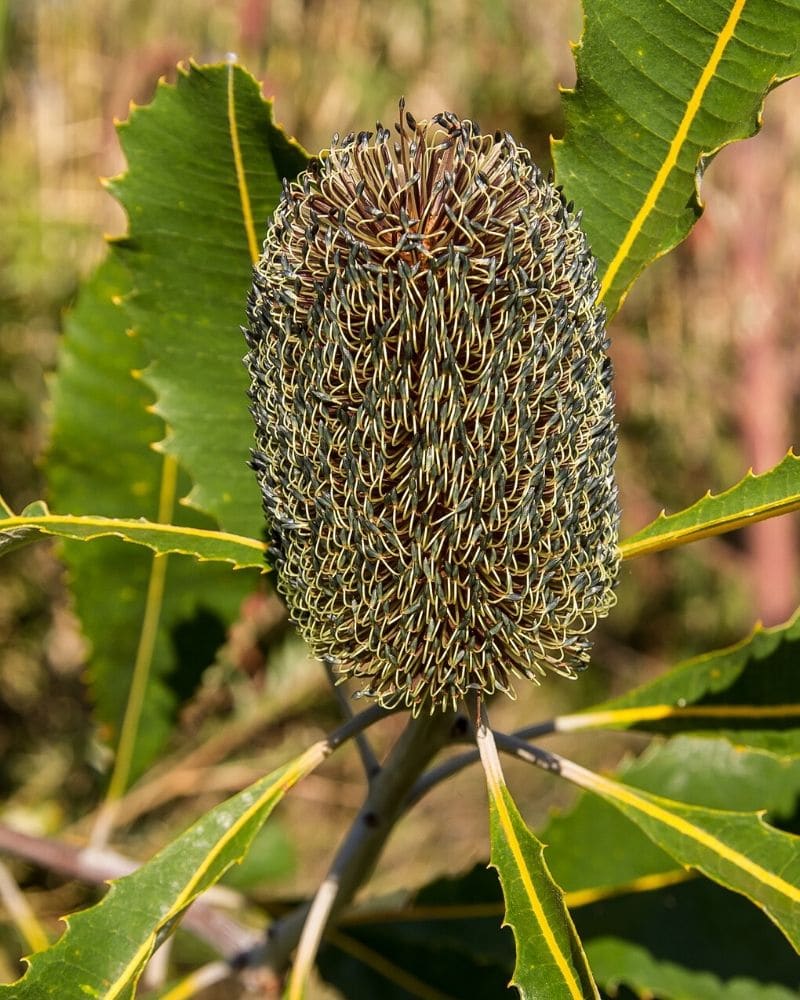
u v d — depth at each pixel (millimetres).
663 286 1265
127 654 609
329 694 949
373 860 493
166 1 993
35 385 945
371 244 404
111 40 988
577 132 470
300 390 409
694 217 469
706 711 498
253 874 788
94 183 985
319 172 417
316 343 406
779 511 429
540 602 423
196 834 447
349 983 558
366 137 411
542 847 428
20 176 963
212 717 963
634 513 1317
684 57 458
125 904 440
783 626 493
